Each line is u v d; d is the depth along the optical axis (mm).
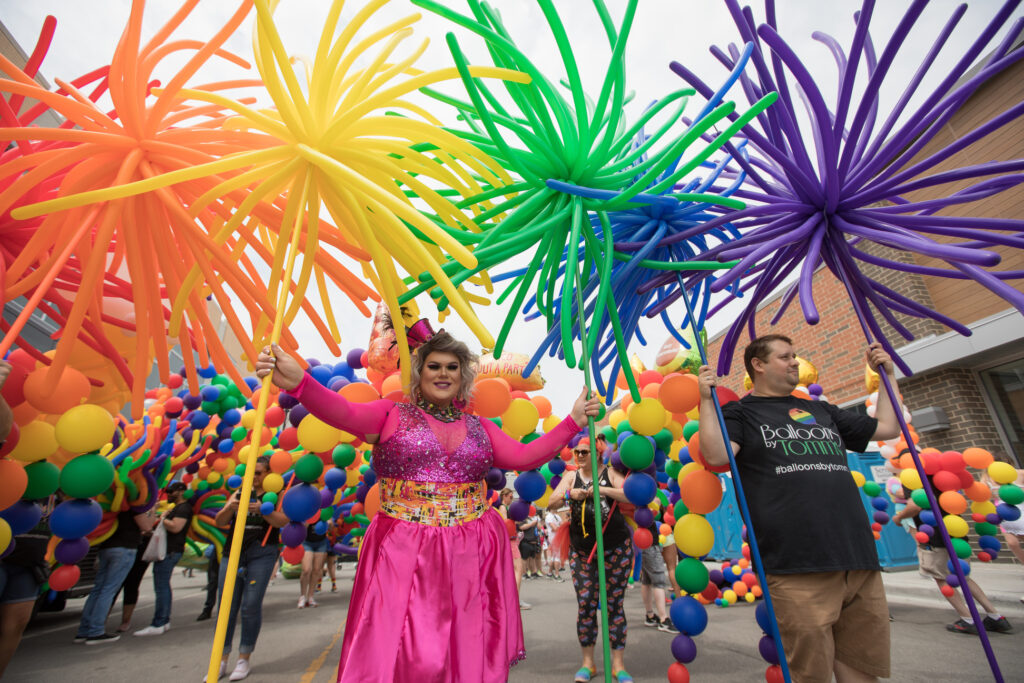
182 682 3512
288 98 1497
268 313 1738
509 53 1575
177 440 5410
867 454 8305
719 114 1474
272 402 3414
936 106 1669
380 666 1310
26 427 1853
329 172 1485
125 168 1516
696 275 2111
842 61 2002
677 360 3199
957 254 1465
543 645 4492
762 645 1974
